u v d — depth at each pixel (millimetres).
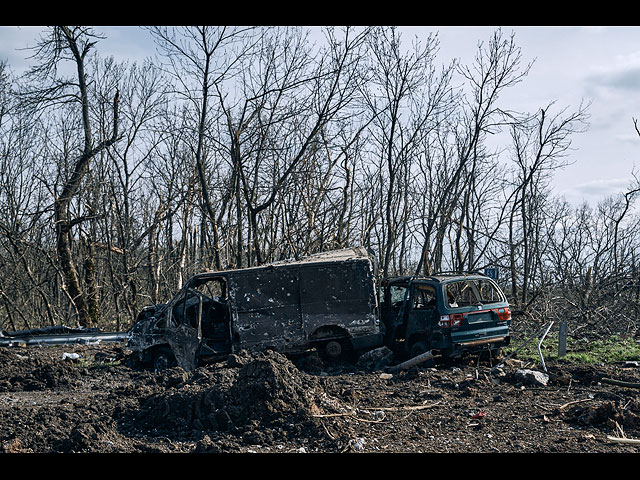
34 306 28594
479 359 12852
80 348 18688
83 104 27172
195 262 29031
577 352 14039
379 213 26797
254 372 8633
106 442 7480
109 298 29812
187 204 30547
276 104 23953
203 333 13688
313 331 13219
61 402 9992
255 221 23594
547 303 19781
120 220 28094
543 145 27812
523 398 9773
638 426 7848
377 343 13500
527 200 28562
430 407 9242
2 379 13211
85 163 27078
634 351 13766
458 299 14133
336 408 8656
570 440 7418
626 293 20906
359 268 13625
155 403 8672
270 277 13305
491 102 25594
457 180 28453
